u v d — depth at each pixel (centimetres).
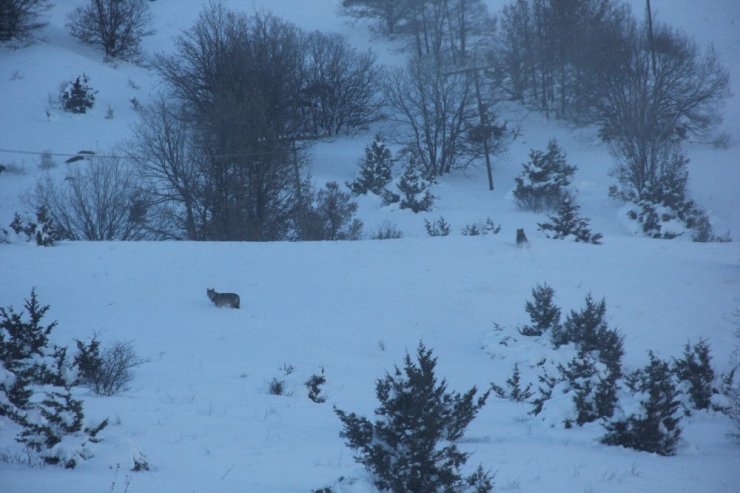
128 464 2289
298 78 17000
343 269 7900
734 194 13312
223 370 4928
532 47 18362
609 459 2773
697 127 15700
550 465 2609
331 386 4616
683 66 15200
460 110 15912
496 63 18512
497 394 4544
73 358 4012
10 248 7994
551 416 3447
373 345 5972
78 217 11050
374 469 2039
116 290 6844
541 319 6056
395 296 7181
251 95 13212
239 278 7475
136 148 13250
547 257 8538
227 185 12156
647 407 3002
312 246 8731
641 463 2717
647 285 7794
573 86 17562
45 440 2308
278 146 12631
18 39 18962
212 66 15112
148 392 4072
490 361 5712
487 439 3106
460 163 16375
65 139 14375
